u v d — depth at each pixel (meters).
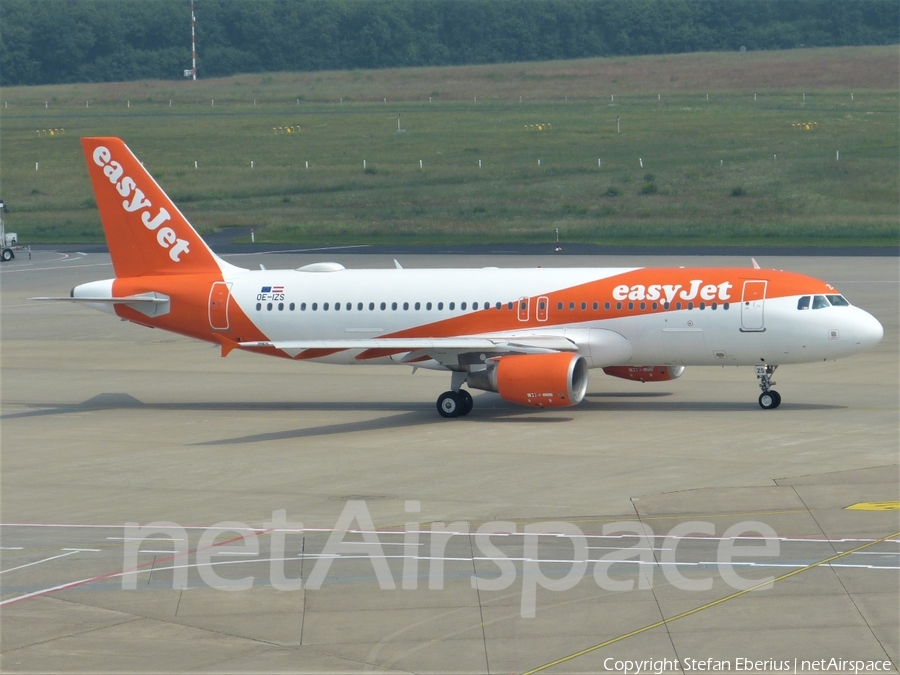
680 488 121.25
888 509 110.69
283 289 181.12
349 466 138.00
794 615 83.75
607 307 168.12
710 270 169.00
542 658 77.56
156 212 186.25
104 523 114.56
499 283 174.12
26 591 93.75
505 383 159.88
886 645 78.25
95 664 78.38
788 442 143.38
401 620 85.06
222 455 147.12
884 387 182.25
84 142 185.62
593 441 147.88
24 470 140.25
